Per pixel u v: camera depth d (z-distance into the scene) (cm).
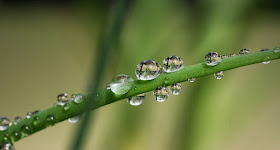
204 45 13
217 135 13
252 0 13
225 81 13
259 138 25
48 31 37
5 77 34
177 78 10
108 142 13
